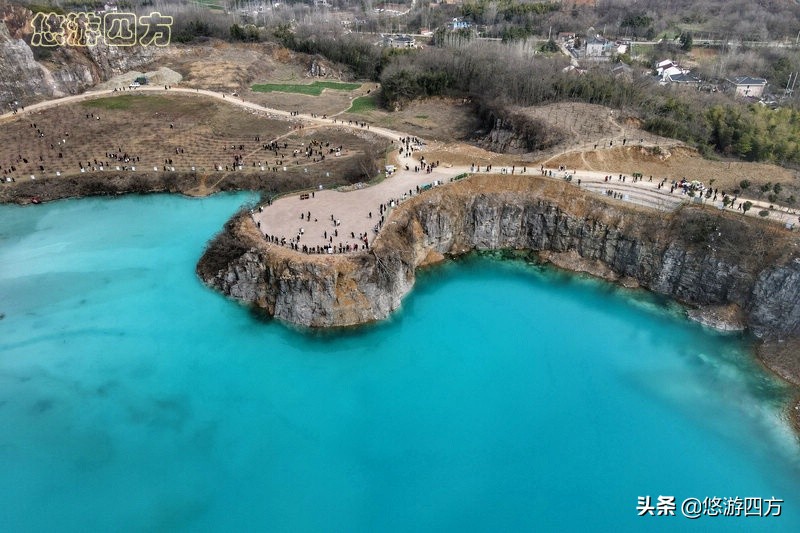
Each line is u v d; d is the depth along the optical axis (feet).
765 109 507.30
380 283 317.63
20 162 483.10
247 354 295.07
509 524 216.95
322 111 638.94
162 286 343.46
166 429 252.83
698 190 376.48
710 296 327.67
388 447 247.09
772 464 240.32
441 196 379.55
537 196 381.60
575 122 495.82
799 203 356.38
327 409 264.72
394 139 540.11
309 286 305.32
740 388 277.23
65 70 647.97
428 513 220.64
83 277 351.67
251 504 223.10
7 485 229.66
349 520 217.77
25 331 306.35
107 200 453.58
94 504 223.10
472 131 582.35
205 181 468.75
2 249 381.19
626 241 351.87
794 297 299.79
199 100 643.86
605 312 331.36
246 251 326.03
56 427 253.03
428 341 307.78
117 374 280.72
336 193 383.65
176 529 213.46
